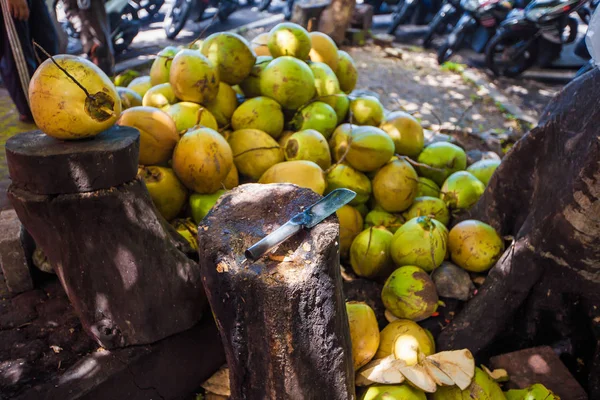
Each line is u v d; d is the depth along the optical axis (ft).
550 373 7.61
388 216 9.89
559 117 7.48
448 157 10.66
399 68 23.11
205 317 7.55
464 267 8.65
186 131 8.57
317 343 5.57
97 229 6.16
